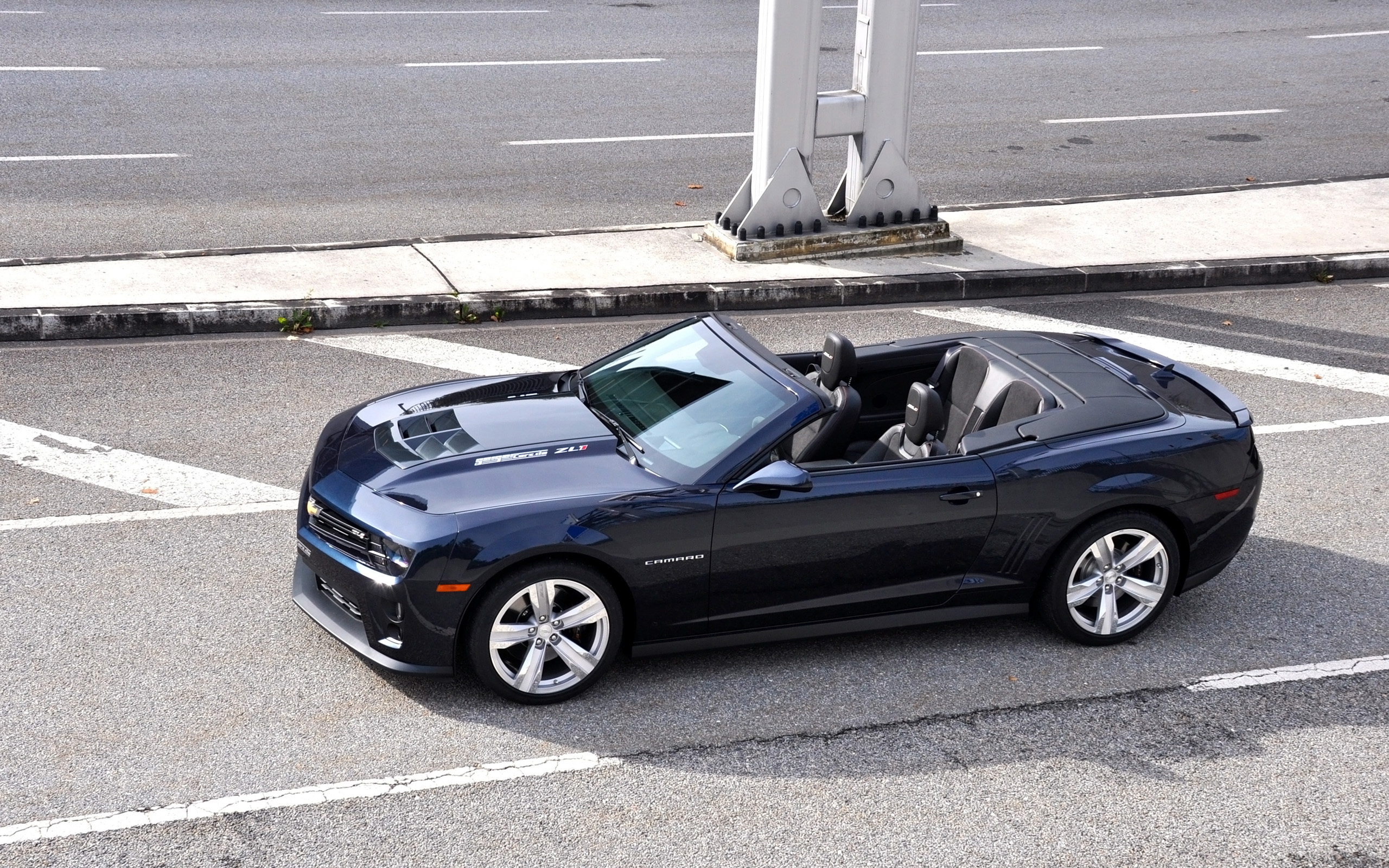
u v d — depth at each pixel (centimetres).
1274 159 1508
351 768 501
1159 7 2347
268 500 713
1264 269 1171
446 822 473
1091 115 1666
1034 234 1230
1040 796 503
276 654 573
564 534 522
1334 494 778
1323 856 475
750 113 1603
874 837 476
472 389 652
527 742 522
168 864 446
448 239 1135
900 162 1150
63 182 1234
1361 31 2200
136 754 503
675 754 519
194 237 1112
